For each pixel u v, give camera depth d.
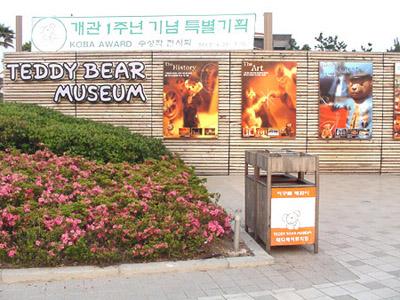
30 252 5.16
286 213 5.80
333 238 6.65
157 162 9.20
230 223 6.52
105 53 12.68
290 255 5.85
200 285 4.86
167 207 6.32
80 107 12.76
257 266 5.44
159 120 12.72
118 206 6.13
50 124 10.12
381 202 9.37
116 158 9.30
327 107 12.77
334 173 12.90
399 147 12.96
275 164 5.75
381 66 12.81
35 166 7.70
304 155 5.90
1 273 4.89
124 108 12.73
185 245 5.55
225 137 12.72
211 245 5.88
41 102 12.77
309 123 12.77
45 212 5.77
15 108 11.11
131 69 12.63
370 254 5.92
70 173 7.60
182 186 7.21
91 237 5.51
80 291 4.66
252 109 12.66
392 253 5.97
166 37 12.77
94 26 12.83
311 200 5.86
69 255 5.20
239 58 12.63
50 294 4.57
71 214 5.76
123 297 4.52
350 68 12.76
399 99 12.89
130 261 5.35
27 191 6.29
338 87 12.77
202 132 12.70
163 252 5.46
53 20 12.88
